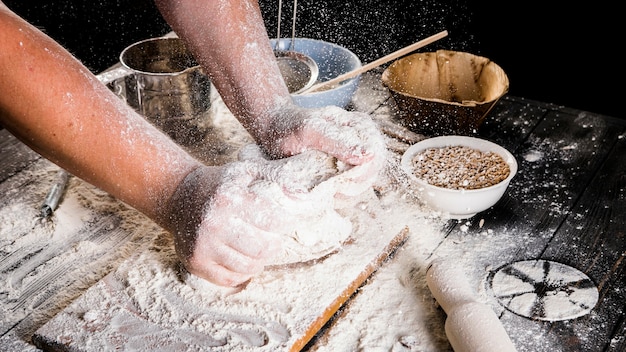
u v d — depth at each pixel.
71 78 0.96
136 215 1.37
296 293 1.12
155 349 1.02
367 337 1.07
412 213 1.36
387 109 1.74
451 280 1.11
